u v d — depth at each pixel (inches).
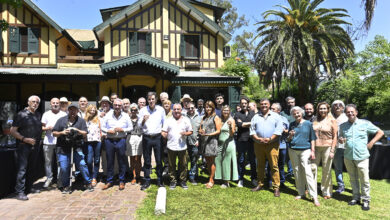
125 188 205.6
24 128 185.6
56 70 478.9
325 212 164.2
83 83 495.5
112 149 203.0
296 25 521.0
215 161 214.7
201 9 593.9
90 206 168.4
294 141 188.5
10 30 492.7
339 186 204.7
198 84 483.2
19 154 182.5
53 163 219.8
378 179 246.5
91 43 679.7
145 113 205.8
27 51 503.2
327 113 188.7
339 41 517.3
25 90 494.9
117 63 392.8
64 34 514.3
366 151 173.3
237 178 207.6
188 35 538.0
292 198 189.3
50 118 211.2
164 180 229.5
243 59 633.0
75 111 194.5
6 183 187.6
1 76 422.3
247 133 217.2
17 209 163.2
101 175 241.8
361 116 702.5
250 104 235.1
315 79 535.8
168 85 491.5
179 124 204.1
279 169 217.2
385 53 657.6
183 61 529.7
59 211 160.2
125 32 519.2
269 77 560.7
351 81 661.9
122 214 156.3
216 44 539.2
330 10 532.7
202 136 210.2
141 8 521.3
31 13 502.6
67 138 189.5
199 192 198.1
